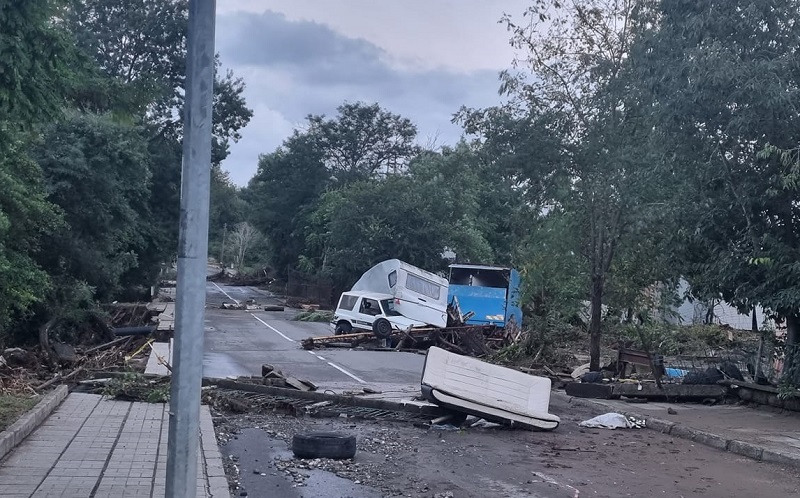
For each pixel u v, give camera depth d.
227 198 96.81
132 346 23.64
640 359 18.33
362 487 8.65
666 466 10.59
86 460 8.70
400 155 68.88
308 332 33.84
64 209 26.14
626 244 18.52
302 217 64.50
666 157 15.27
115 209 28.78
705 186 14.93
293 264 68.62
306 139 67.88
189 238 4.52
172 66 45.38
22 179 17.41
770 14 13.67
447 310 30.38
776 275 13.70
